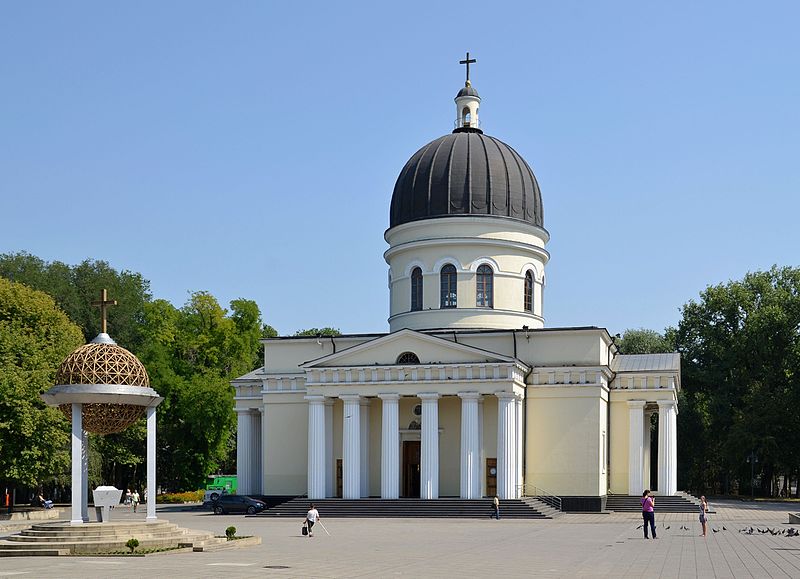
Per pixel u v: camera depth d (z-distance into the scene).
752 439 96.31
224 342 106.06
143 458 99.44
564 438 70.19
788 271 112.06
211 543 39.69
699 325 110.44
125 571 30.27
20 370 69.69
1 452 68.31
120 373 41.19
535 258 79.19
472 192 77.12
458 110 83.69
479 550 40.06
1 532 54.72
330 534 49.97
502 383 67.06
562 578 29.83
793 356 101.75
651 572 32.16
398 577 29.50
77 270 110.38
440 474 71.44
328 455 71.12
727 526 56.97
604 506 70.38
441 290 77.00
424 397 68.06
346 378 69.81
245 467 79.31
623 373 74.62
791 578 30.73
